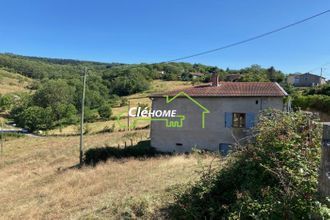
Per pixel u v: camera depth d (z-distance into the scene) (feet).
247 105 65.05
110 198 31.27
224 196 19.85
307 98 94.94
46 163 82.94
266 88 67.10
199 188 21.18
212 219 18.65
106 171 50.93
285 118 22.34
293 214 14.17
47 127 201.46
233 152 22.76
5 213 35.58
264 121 23.75
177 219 20.53
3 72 461.37
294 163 17.26
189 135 69.67
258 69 230.48
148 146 74.08
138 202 25.43
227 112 66.59
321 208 12.33
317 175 15.65
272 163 18.51
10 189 52.60
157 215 22.57
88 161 68.85
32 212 33.47
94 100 233.96
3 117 261.85
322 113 89.76
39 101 252.62
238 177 20.21
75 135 154.92
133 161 59.00
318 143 18.62
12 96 297.12
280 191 15.55
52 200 37.47
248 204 16.22
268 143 20.26
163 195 26.25
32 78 478.18
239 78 172.04
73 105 236.84
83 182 45.03
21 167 81.10
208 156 48.91
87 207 30.71
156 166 48.03
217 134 67.36
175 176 34.99
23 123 211.20
